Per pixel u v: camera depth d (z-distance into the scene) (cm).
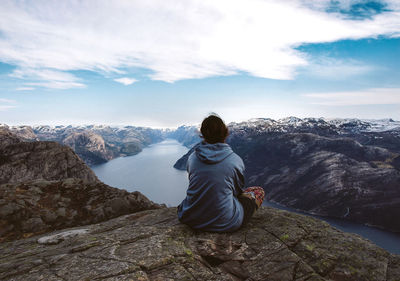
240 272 296
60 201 847
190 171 388
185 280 259
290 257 324
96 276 250
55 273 258
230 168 363
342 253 333
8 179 2117
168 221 486
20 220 714
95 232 491
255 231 407
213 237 375
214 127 380
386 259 315
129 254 310
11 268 283
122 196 911
